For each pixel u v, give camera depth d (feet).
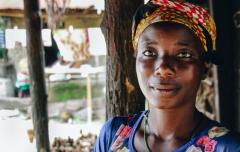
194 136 3.53
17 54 31.71
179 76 3.42
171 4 3.45
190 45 3.42
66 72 29.78
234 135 3.41
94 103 30.55
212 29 3.63
